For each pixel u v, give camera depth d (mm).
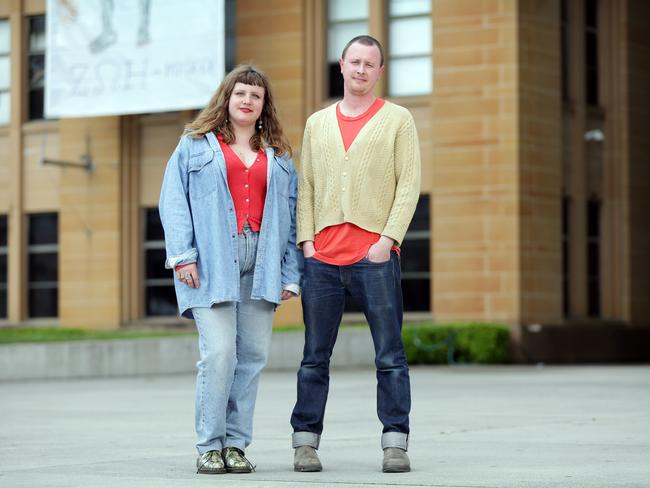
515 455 13461
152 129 49500
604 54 48406
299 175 12766
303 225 12469
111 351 38250
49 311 51750
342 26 46719
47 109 48188
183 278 12125
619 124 48375
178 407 22953
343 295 12406
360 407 22016
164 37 46219
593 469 12078
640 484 10891
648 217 49031
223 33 45406
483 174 43875
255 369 12508
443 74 44500
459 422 18172
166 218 12258
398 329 12258
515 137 43469
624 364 46469
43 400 25906
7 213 52250
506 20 43625
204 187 12234
